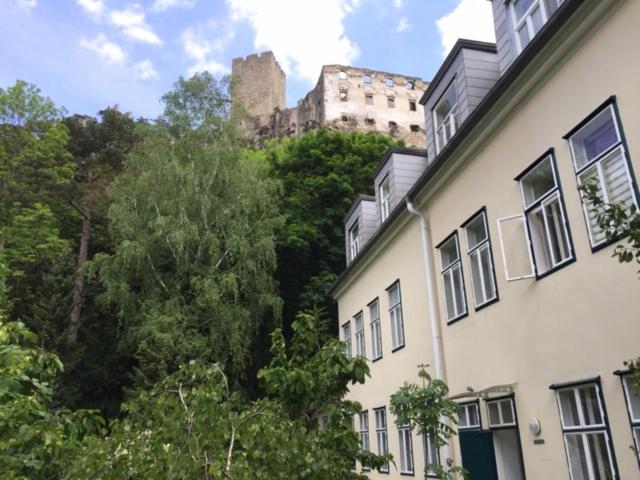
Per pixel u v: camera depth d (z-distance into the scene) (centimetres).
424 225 1059
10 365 431
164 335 1720
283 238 2455
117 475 357
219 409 390
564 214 631
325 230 2569
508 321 745
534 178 721
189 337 1825
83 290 2294
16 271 2027
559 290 636
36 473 427
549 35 632
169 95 2328
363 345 1495
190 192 2016
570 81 629
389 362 1257
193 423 377
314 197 2581
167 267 2153
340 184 2550
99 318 2325
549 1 757
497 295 775
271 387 564
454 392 909
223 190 2186
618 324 534
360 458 524
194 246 2044
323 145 2728
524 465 686
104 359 2261
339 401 580
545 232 686
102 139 3061
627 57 542
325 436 501
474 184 863
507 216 759
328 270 2500
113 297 1962
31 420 435
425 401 687
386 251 1316
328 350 579
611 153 564
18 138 2452
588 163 598
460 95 977
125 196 2116
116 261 1959
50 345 1955
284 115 6706
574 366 600
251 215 2203
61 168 2522
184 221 1944
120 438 379
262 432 398
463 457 845
